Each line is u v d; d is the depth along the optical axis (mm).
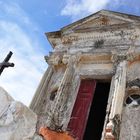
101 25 17156
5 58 6973
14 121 4082
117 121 11336
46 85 16125
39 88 15906
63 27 18094
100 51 15305
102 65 15156
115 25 16125
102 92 16609
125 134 11422
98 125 16469
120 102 12047
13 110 4152
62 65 16719
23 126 4184
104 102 16641
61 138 9062
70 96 14312
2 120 4047
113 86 13156
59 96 13953
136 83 13172
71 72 15266
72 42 17266
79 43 16781
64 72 16219
